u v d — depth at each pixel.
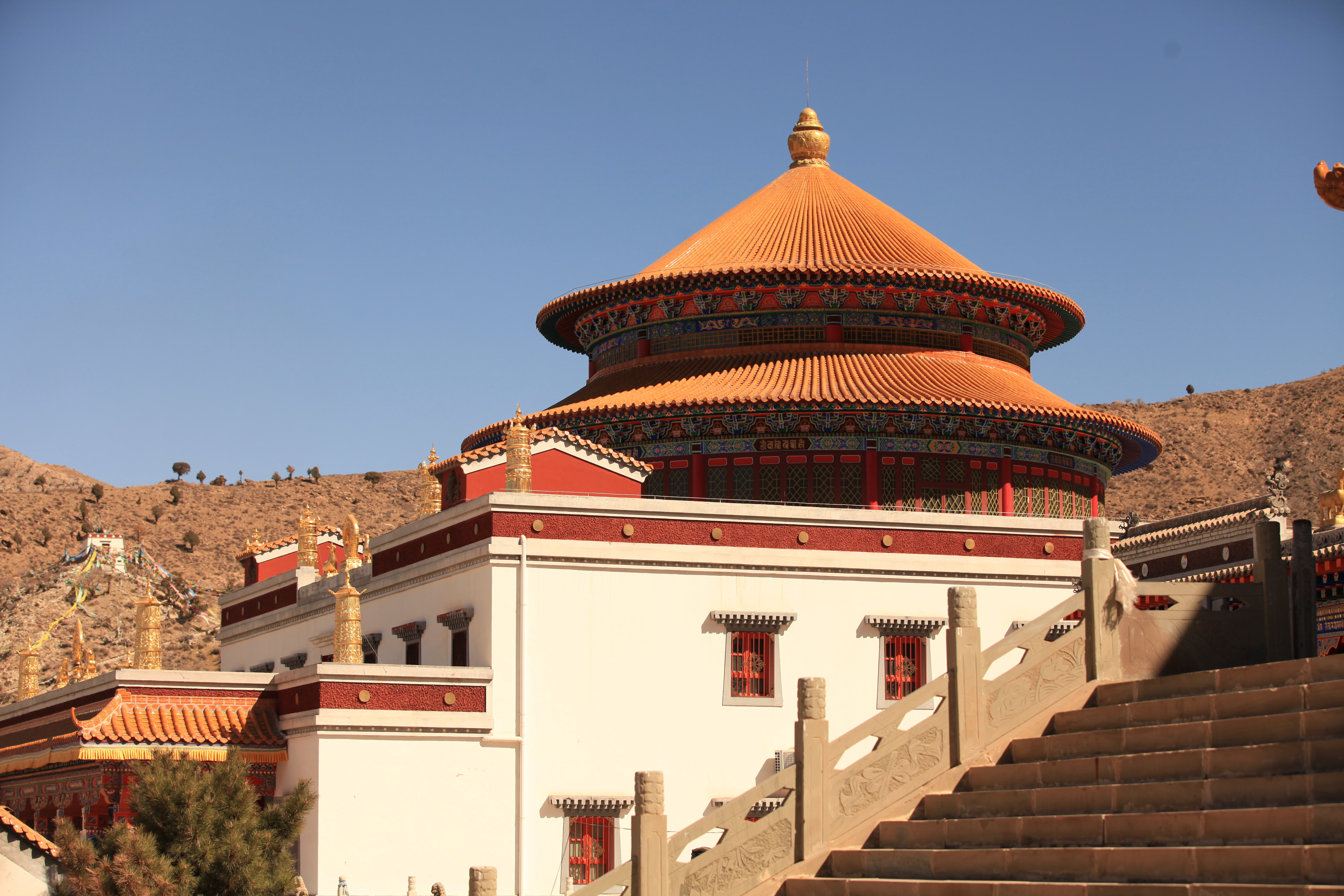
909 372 53.81
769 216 60.91
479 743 42.78
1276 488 47.78
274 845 32.62
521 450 45.72
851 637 46.09
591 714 43.62
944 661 46.66
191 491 165.62
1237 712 22.28
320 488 168.50
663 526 45.12
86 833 42.88
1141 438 57.97
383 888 41.31
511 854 42.44
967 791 25.03
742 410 51.78
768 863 25.39
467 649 44.75
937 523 47.47
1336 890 17.23
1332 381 159.50
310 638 57.09
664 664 44.41
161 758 32.59
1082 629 26.52
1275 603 27.22
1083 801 22.16
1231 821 19.55
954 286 55.56
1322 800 19.19
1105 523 26.80
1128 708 24.12
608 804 42.75
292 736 43.75
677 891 25.39
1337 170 27.81
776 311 55.66
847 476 52.06
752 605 45.44
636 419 52.75
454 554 45.56
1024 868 21.52
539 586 43.81
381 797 41.75
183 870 30.69
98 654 118.62
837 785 25.66
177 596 131.00
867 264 55.34
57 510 156.75
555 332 63.84
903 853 23.53
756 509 45.84
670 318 56.97
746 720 44.75
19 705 54.62
